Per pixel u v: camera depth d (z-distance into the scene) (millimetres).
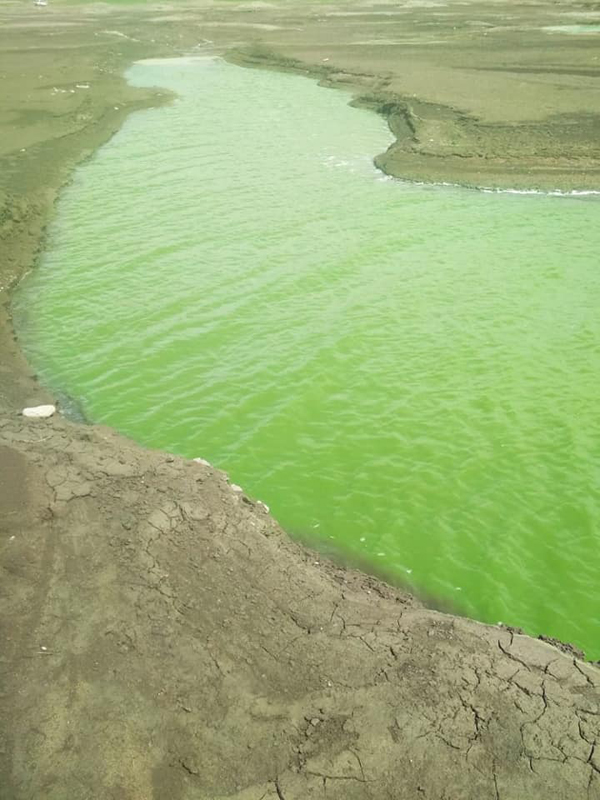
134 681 8125
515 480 12859
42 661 8320
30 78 45281
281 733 7648
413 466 13258
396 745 7504
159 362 16516
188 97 42969
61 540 9867
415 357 16469
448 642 8742
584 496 12453
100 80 45906
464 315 18188
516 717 7762
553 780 7184
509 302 18828
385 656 8508
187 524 10250
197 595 9188
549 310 18391
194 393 15375
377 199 26156
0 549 9703
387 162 29656
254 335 17438
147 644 8531
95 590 9172
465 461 13344
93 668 8250
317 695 8023
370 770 7297
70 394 15453
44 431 12617
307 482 12938
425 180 27781
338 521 12086
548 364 16141
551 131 31188
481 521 12039
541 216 24500
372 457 13500
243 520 10602
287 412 14711
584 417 14398
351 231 23297
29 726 7664
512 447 13648
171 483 11086
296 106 40250
